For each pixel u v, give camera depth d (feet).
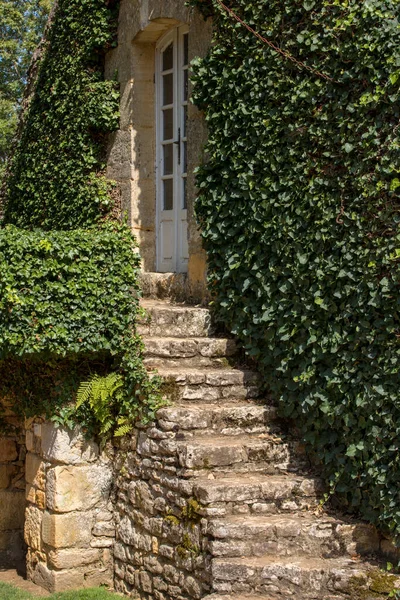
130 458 25.67
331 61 22.53
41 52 38.14
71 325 25.16
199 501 21.70
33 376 27.35
